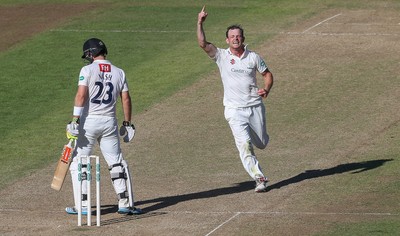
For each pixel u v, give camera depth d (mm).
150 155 56531
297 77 71812
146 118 64125
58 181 43688
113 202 47469
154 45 81250
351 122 61375
